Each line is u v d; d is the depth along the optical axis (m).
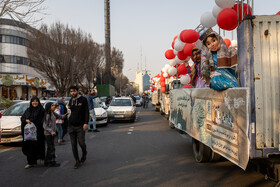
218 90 4.16
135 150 7.31
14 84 35.03
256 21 3.44
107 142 8.71
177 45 7.59
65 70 27.58
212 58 4.57
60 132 8.57
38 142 5.76
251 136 3.29
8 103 15.12
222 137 4.01
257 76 3.38
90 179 4.76
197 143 5.98
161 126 13.10
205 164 5.70
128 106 15.87
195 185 4.34
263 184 4.34
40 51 26.23
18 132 7.82
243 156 3.36
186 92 6.32
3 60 37.00
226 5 4.61
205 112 4.82
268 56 3.44
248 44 3.42
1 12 6.47
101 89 39.38
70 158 6.53
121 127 12.98
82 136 5.73
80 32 29.62
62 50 27.45
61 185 4.46
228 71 4.38
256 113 3.33
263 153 3.28
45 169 5.53
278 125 3.38
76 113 5.70
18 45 38.81
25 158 6.60
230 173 4.99
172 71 9.60
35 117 5.67
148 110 28.12
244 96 3.31
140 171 5.21
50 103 5.82
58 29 27.27
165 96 16.30
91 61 32.50
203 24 5.77
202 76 4.85
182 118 6.72
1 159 6.51
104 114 13.36
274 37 3.47
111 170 5.33
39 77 41.53
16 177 4.97
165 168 5.41
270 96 3.40
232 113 3.66
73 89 5.69
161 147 7.72
